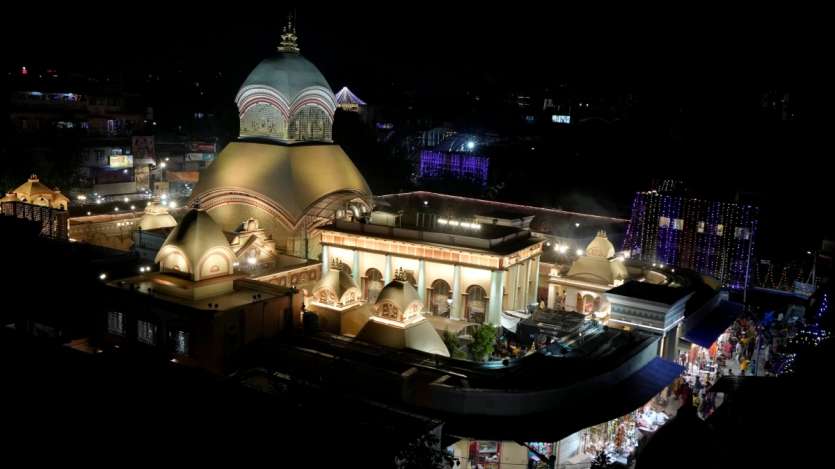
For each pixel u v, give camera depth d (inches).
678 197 2696.9
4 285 1892.2
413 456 933.8
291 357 1507.1
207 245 1676.9
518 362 1494.8
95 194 3457.2
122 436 890.7
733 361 2065.7
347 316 1777.8
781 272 2896.2
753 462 995.9
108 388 1022.4
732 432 1081.4
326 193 2317.9
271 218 2244.1
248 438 917.8
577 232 2974.9
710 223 2632.9
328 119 2504.9
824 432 1010.1
